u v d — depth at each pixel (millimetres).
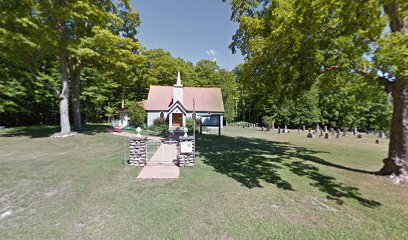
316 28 6207
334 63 7027
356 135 26328
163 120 27766
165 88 32844
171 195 5453
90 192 5484
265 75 10062
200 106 31984
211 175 7250
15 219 4125
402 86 6980
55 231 3760
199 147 13281
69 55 16219
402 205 5363
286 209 4945
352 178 7496
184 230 3898
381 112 33156
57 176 6609
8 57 13711
